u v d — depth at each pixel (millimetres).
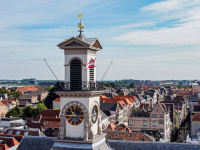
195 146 43625
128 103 195125
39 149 45750
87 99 40219
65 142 40375
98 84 42000
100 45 44000
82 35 42438
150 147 44531
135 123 127562
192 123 136500
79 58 40844
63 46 40844
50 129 105875
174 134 153875
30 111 168625
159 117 124562
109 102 184250
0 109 184250
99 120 43469
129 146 45125
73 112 40844
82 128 40500
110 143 45969
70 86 41125
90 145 39500
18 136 81688
